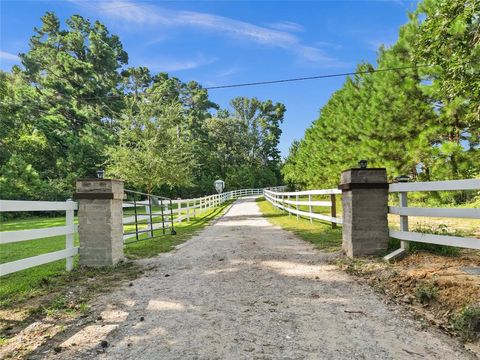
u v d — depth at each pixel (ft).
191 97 257.75
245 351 10.42
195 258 24.57
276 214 67.92
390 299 14.73
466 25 30.53
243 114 324.19
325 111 111.04
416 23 48.29
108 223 22.09
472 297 13.06
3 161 128.36
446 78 32.60
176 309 14.11
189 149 88.38
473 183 16.38
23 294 16.55
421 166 50.83
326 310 13.64
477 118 37.65
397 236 21.16
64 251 20.83
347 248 22.95
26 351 10.75
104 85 174.50
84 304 14.80
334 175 87.04
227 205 113.80
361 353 10.20
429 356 10.00
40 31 208.23
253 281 17.95
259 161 315.17
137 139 84.38
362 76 74.23
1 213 99.40
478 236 23.39
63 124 144.25
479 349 10.41
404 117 50.26
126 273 20.66
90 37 197.26
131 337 11.55
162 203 40.19
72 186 125.80
